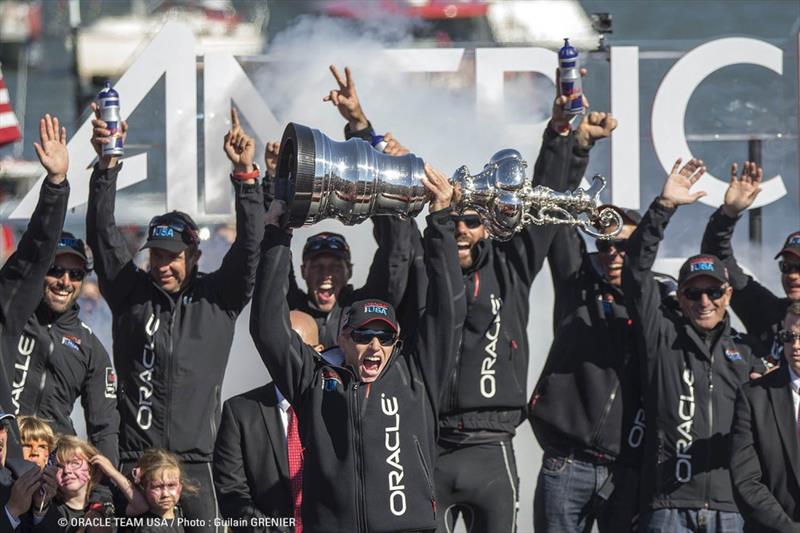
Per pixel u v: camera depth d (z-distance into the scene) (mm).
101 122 21500
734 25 38250
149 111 25719
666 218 21359
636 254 21500
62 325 21922
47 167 20469
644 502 21578
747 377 21578
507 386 22047
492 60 25875
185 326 21734
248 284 21656
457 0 31297
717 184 25906
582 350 22359
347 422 18094
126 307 21844
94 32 36000
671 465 21312
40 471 18844
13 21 38125
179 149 25375
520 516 25969
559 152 21625
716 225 23422
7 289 20906
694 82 25562
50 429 20484
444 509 21938
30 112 36312
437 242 18328
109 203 21812
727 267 23594
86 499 20281
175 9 35406
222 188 25531
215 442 20516
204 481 21562
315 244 22656
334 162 17266
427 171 17781
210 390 21703
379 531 17859
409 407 18297
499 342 22047
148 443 21484
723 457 21250
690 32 38281
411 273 21500
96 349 22156
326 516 17984
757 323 23656
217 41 34281
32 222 20641
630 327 22328
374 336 18234
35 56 37938
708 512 21141
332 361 18656
